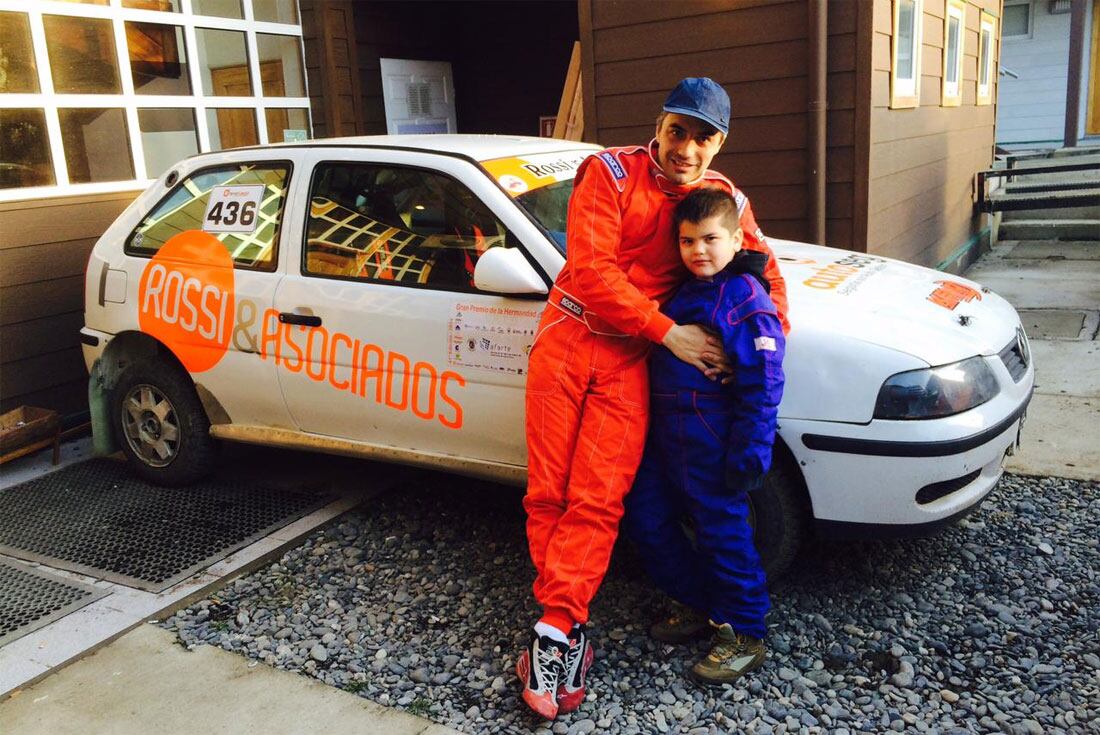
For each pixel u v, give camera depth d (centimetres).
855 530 310
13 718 291
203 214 429
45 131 524
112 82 559
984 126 990
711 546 286
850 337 304
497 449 356
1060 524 383
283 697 296
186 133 614
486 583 362
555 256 335
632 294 265
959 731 265
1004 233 1057
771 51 589
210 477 476
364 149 389
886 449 297
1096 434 466
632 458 282
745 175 618
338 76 782
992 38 987
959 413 303
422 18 880
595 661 308
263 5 667
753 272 268
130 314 443
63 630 337
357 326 376
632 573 362
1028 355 363
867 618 324
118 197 559
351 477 471
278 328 397
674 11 618
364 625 338
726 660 292
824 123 574
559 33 883
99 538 410
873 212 595
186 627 340
